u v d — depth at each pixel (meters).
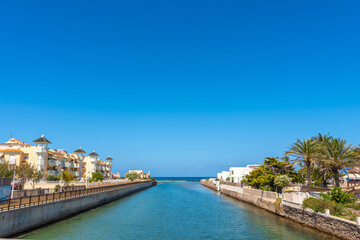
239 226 33.62
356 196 34.72
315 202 31.34
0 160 65.19
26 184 54.75
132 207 53.19
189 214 44.25
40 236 26.17
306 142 47.59
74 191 42.03
